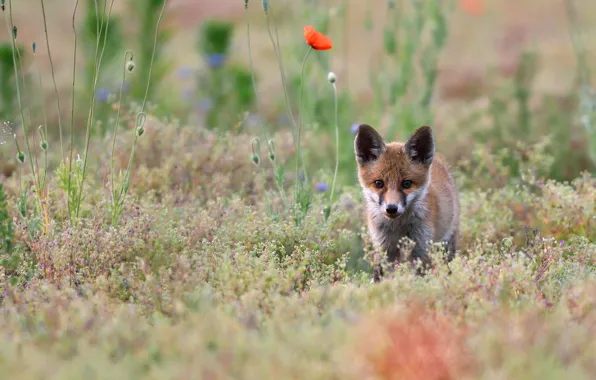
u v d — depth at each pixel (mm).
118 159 14508
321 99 17234
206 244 10422
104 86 19297
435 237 12203
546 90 23656
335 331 7156
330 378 6527
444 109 22078
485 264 9266
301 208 12070
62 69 26453
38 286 9203
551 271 9602
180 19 34688
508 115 19969
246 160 15156
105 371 6445
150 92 18984
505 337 6969
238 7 36312
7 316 8211
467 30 33281
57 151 16000
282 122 20688
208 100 19797
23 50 17578
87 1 18078
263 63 28547
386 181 11859
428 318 7785
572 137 18516
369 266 11836
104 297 8688
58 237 10453
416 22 16797
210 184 14102
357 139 12266
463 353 6809
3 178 14359
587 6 36844
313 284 9172
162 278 9125
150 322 8227
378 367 6551
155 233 10531
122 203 11164
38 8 35375
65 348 7191
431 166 12438
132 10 19062
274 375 6344
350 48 30609
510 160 16344
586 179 13938
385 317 7438
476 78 26312
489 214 13242
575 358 6789
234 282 8859
